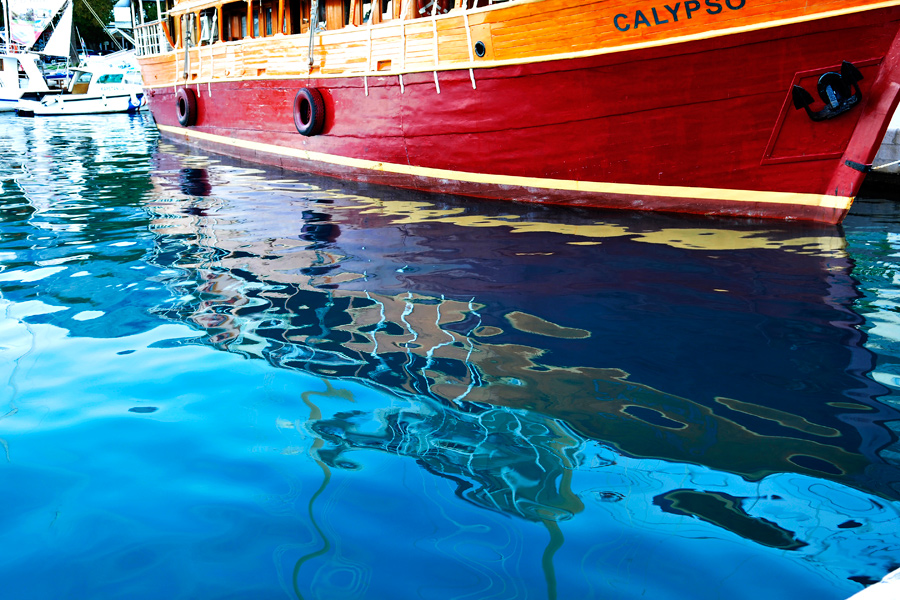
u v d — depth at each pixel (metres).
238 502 2.23
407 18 8.31
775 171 6.45
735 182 6.68
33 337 3.79
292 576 1.88
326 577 1.87
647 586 1.82
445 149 8.36
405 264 5.29
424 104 8.30
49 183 10.23
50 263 5.44
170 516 2.16
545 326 3.89
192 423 2.78
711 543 1.99
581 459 2.47
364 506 2.20
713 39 6.08
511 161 7.83
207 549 2.00
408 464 2.44
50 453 2.55
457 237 6.21
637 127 6.83
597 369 3.29
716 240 5.92
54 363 3.41
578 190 7.52
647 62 6.46
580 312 4.12
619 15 6.43
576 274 4.95
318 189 9.29
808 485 2.29
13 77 33.12
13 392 3.08
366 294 4.53
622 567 1.89
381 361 3.41
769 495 2.23
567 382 3.14
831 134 6.04
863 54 5.64
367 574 1.88
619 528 2.06
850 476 2.34
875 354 3.43
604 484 2.30
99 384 3.16
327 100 9.88
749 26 5.91
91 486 2.34
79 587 1.86
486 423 2.76
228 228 6.76
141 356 3.50
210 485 2.33
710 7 6.02
